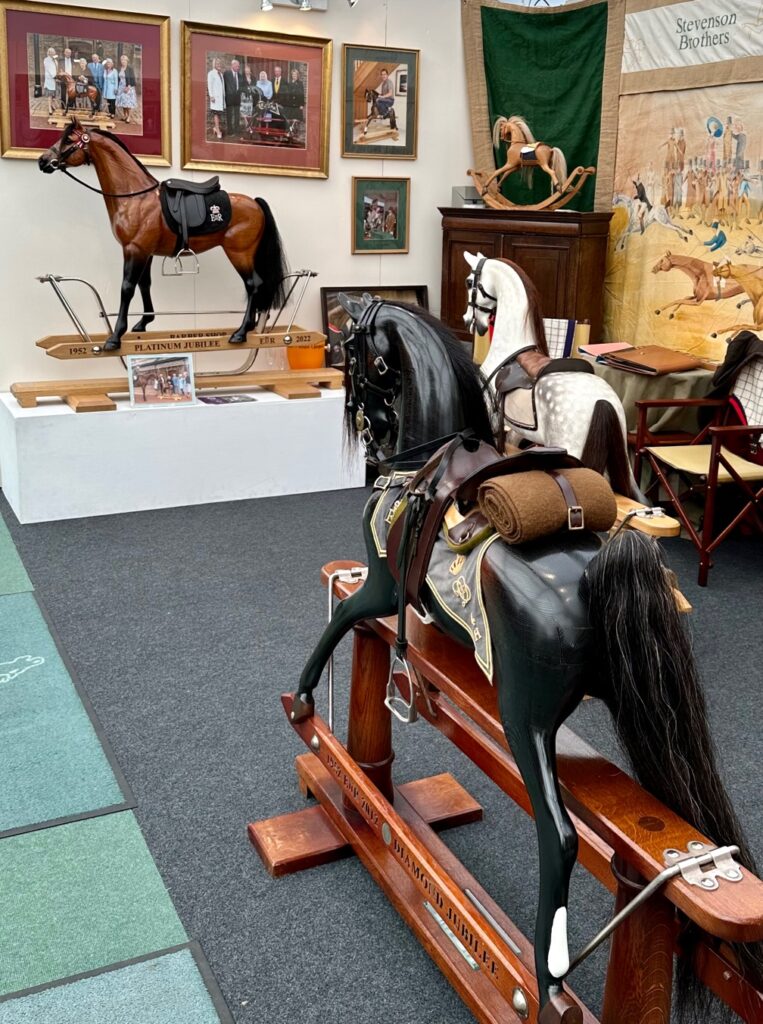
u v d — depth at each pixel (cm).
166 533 511
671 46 562
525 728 165
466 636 183
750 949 158
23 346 567
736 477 455
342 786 251
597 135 618
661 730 159
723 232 552
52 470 520
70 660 367
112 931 229
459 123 665
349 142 629
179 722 325
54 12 529
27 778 290
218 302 612
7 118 532
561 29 617
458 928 198
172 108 574
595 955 227
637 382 532
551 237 594
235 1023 204
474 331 476
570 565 167
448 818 272
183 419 545
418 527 196
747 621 415
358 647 260
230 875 251
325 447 589
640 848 155
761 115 519
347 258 650
